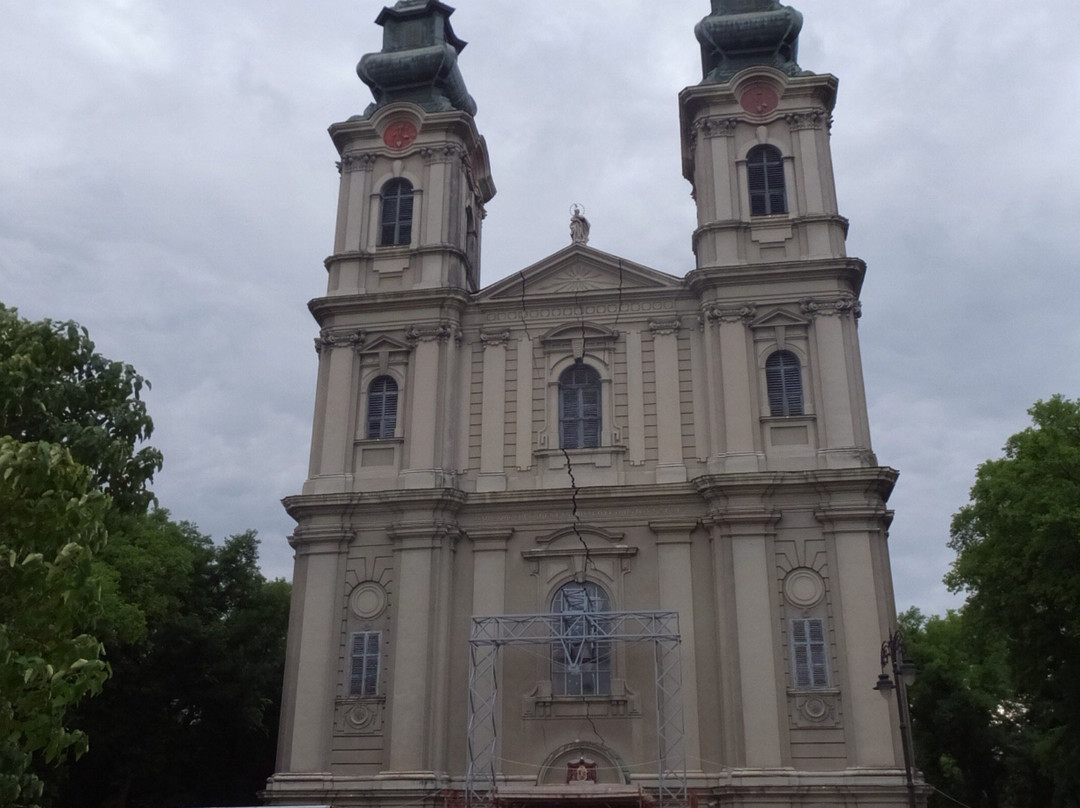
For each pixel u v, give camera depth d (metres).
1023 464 37.00
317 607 35.56
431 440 36.97
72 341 23.48
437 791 32.69
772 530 34.03
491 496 36.12
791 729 32.06
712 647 33.59
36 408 21.81
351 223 41.12
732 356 36.41
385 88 43.94
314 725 34.12
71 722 42.69
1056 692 40.38
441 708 33.88
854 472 33.88
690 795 31.45
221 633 47.53
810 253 37.78
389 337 38.81
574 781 32.03
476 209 45.59
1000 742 57.03
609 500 35.53
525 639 32.75
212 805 47.72
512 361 38.38
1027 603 37.81
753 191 39.25
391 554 35.81
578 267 39.38
